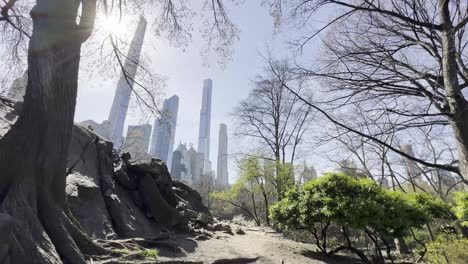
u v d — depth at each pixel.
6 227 3.27
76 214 6.28
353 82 4.62
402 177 17.62
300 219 7.99
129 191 8.82
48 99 4.67
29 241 3.46
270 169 20.95
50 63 4.79
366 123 4.75
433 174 18.12
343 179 7.91
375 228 7.28
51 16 4.97
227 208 36.56
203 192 39.75
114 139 21.36
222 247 7.71
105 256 4.71
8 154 4.29
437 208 9.80
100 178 8.29
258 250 8.04
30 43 4.84
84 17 5.58
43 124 4.60
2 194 4.04
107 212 7.18
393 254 13.28
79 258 4.02
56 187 4.59
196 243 7.52
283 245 9.33
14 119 8.24
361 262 7.91
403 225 7.22
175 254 5.96
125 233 6.85
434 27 3.68
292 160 22.33
